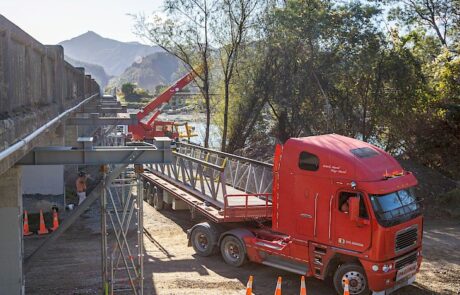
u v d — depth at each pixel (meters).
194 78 26.48
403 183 10.09
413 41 28.89
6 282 8.69
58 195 19.33
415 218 10.20
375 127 25.48
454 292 10.70
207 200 13.56
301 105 25.08
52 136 14.02
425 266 12.42
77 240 14.38
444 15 30.53
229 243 12.26
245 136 26.45
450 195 18.95
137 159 9.23
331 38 24.20
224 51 25.59
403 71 23.67
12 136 5.92
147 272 11.70
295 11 23.98
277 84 24.80
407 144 24.27
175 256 12.96
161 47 25.20
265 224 12.59
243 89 25.86
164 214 17.64
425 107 24.06
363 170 9.62
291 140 10.76
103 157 9.07
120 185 9.70
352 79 24.52
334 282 10.12
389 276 9.56
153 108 30.69
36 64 8.83
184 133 35.22
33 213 17.20
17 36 6.63
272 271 11.92
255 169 13.84
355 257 9.80
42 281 11.01
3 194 8.62
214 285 10.90
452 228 16.41
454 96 24.11
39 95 9.19
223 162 14.70
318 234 10.23
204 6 24.25
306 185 10.38
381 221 9.41
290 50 24.33
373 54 23.67
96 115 20.03
